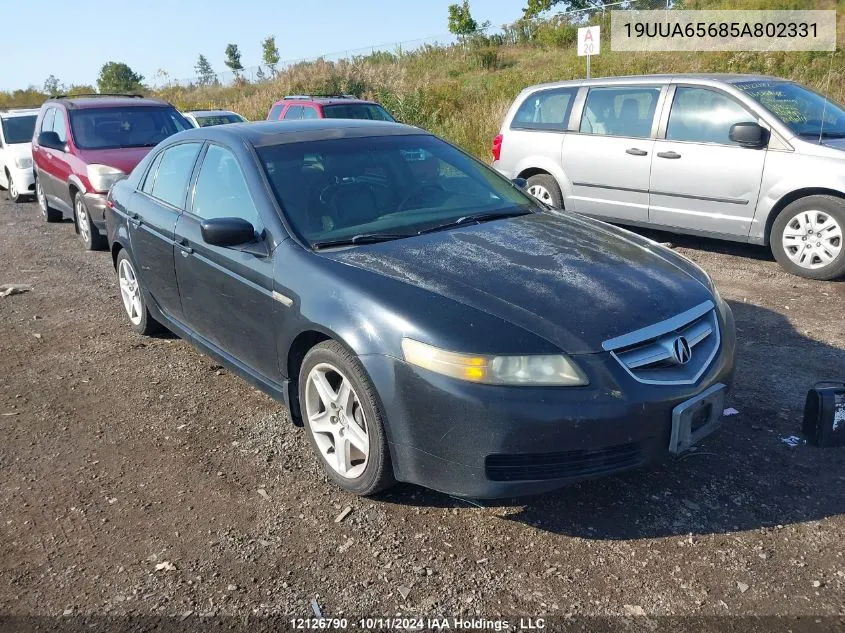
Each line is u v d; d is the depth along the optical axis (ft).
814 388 12.01
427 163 14.52
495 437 9.14
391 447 10.02
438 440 9.48
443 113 55.93
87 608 8.93
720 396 10.27
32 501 11.33
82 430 13.69
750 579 8.93
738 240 22.84
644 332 9.67
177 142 16.28
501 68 73.67
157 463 12.36
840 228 20.44
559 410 9.05
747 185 22.07
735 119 22.50
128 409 14.52
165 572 9.54
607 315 9.73
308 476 11.75
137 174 17.80
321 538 10.13
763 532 9.82
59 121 32.09
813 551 9.40
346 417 10.82
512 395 9.09
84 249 29.63
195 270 14.01
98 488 11.64
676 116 23.76
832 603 8.48
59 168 30.94
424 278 10.46
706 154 22.82
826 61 49.78
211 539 10.20
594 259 11.42
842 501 10.45
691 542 9.68
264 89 87.97
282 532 10.30
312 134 14.25
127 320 20.15
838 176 20.24
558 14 78.18
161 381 15.88
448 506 10.77
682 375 9.89
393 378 9.68
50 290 23.50
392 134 15.05
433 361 9.34
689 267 12.14
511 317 9.56
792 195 21.42
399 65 78.69
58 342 18.58
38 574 9.61
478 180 14.73
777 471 11.28
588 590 8.88
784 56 52.21
